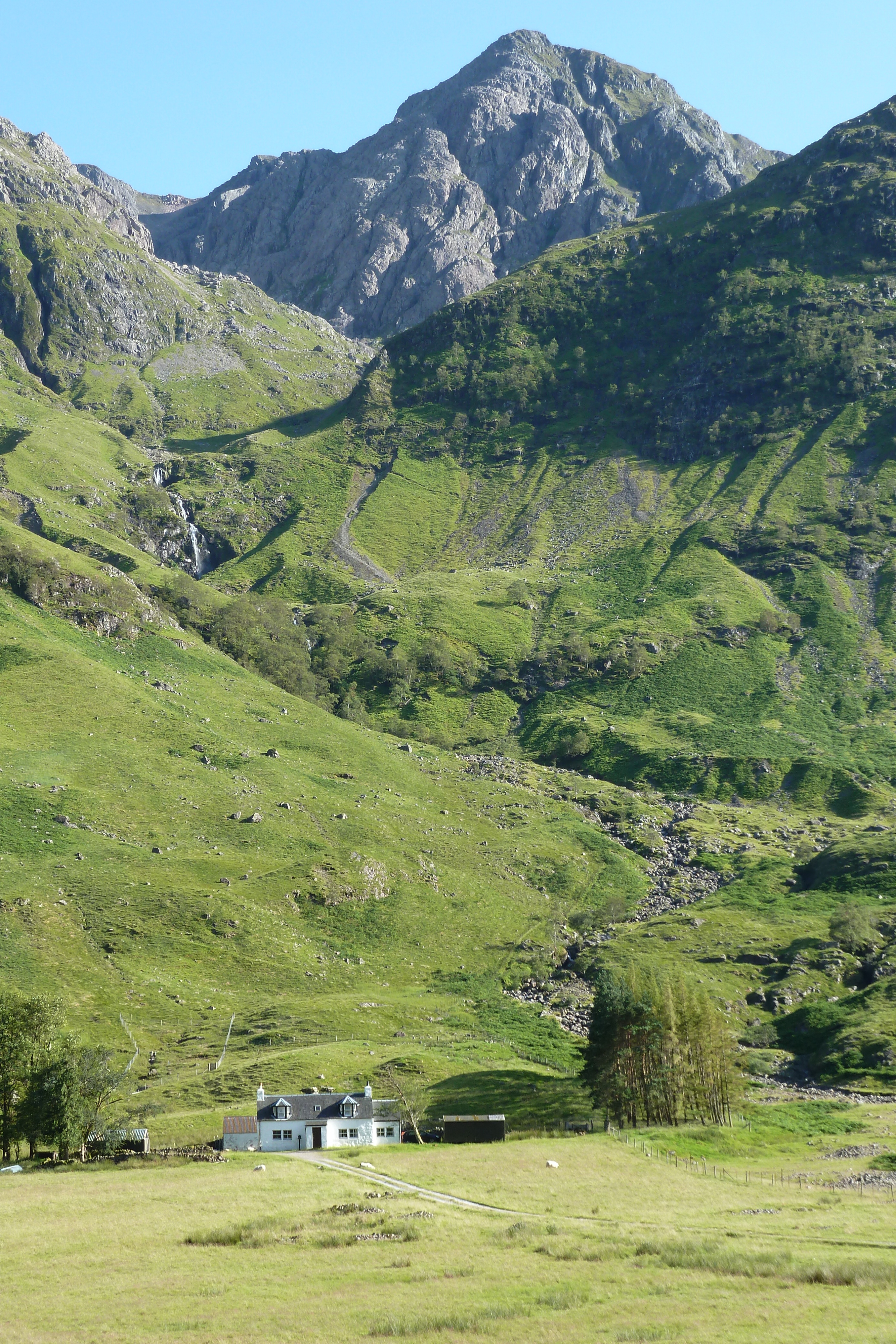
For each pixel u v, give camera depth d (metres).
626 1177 90.50
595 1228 69.31
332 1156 103.12
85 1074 109.06
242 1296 55.09
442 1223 71.00
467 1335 47.94
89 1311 53.31
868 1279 54.25
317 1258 62.41
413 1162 97.94
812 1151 106.00
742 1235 66.44
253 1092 131.75
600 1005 122.12
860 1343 44.66
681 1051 122.38
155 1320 51.56
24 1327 51.19
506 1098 129.75
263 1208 77.25
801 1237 65.38
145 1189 85.31
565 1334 47.47
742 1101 125.44
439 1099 129.62
